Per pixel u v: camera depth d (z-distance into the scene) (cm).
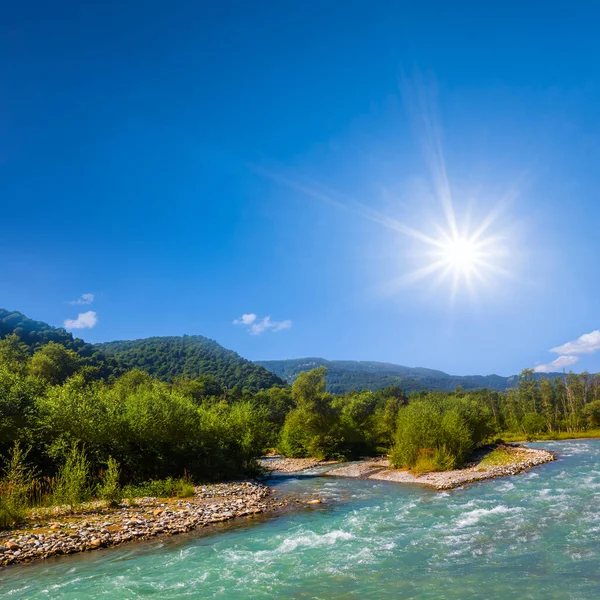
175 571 1505
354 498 2938
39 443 2739
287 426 6384
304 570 1512
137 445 3275
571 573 1405
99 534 1877
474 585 1340
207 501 2692
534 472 3778
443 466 4022
